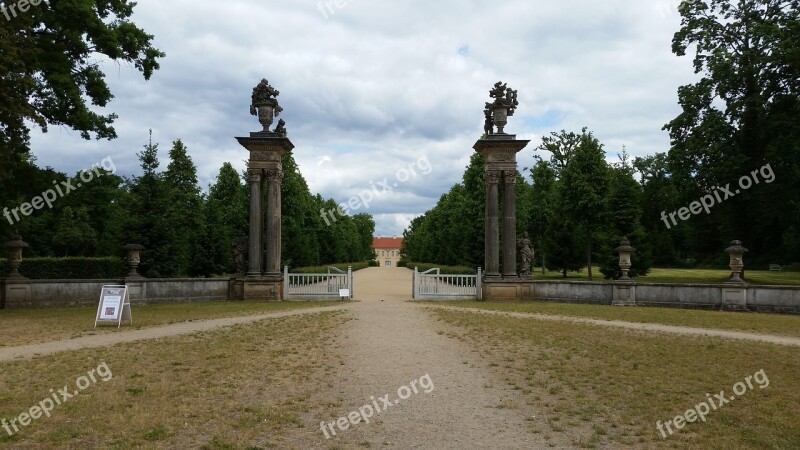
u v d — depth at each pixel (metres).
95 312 21.66
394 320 19.16
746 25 35.47
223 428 7.77
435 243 80.38
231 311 21.91
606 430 7.91
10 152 20.89
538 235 50.94
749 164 35.19
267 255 27.56
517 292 27.62
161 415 8.24
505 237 28.09
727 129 34.69
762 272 46.06
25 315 20.48
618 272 38.38
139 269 37.12
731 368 11.66
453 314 20.97
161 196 38.22
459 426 8.03
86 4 21.86
